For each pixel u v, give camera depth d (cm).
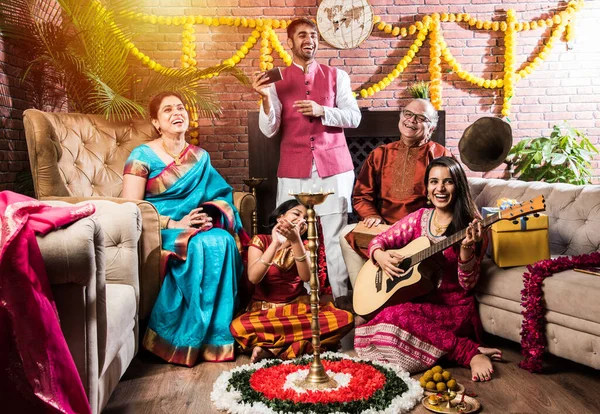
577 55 646
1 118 400
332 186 421
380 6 625
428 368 292
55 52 448
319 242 334
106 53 473
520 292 295
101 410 225
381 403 237
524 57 643
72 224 198
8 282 177
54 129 376
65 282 192
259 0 614
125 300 260
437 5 628
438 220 317
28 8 436
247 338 310
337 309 327
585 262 294
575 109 651
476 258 299
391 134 561
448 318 304
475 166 387
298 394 243
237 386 260
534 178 621
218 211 381
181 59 608
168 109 374
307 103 409
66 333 195
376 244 323
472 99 644
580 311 267
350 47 618
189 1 608
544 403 249
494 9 633
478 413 238
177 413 244
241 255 370
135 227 291
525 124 651
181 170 375
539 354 284
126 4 514
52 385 179
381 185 381
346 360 288
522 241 309
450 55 631
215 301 323
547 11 636
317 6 619
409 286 298
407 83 634
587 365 271
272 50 621
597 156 661
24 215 189
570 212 348
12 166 418
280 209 321
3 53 407
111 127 415
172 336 316
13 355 181
